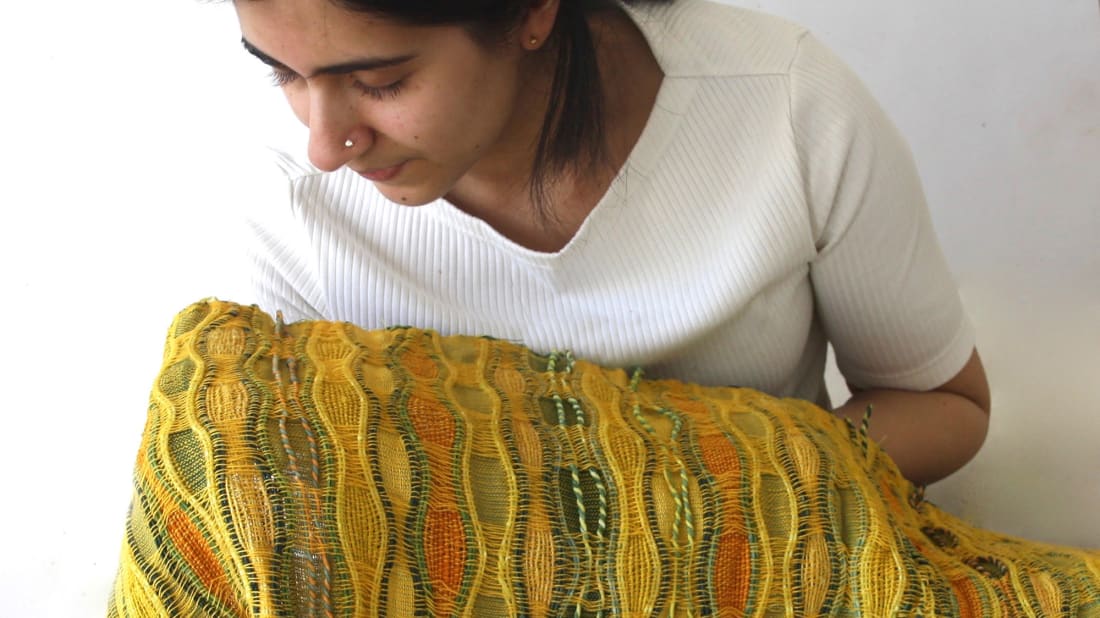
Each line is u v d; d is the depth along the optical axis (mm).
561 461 585
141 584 518
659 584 567
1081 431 1067
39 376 1256
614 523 572
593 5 687
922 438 847
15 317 1285
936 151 1288
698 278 728
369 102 565
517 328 748
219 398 542
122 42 1365
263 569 498
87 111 1351
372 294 751
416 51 542
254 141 1298
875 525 608
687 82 706
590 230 706
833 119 720
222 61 1338
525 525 558
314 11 514
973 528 750
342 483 522
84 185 1326
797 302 789
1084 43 1282
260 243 771
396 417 561
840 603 591
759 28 741
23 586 1150
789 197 719
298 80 573
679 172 710
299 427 536
